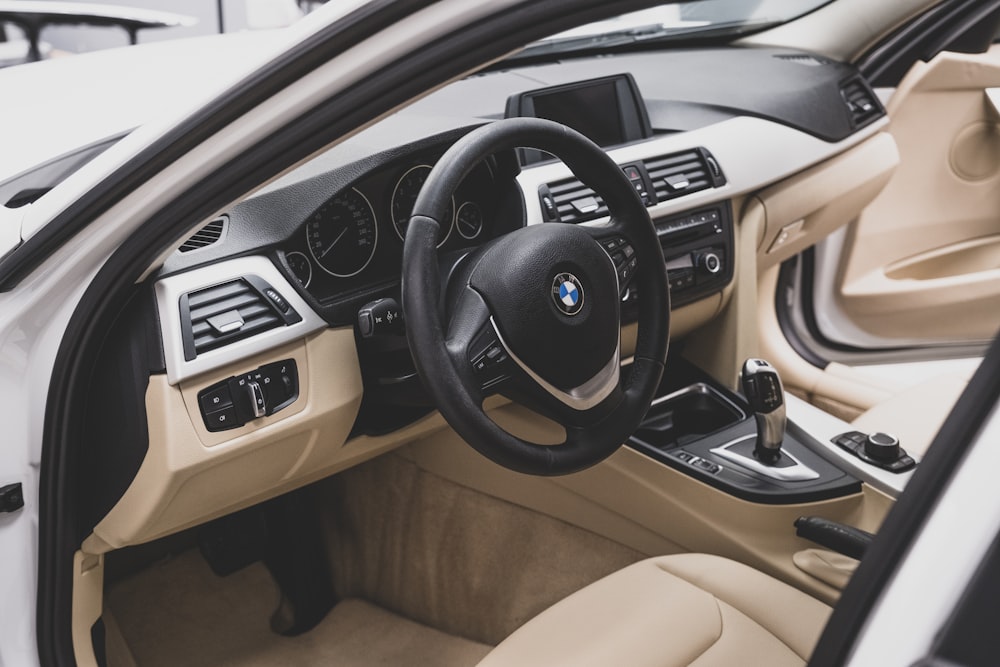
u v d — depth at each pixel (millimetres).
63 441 1106
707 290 1674
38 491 1130
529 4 774
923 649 409
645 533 1513
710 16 2139
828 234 2059
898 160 2053
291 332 1170
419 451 1675
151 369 1104
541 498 1587
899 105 2107
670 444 1531
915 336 2246
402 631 1736
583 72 1836
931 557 427
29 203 1111
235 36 1721
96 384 1139
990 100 2105
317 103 839
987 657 393
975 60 2066
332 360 1227
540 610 1627
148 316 1102
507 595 1657
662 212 1570
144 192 935
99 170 941
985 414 438
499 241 1064
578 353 1053
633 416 1139
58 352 1056
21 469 1112
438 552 1706
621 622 1075
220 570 1783
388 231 1300
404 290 999
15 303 1025
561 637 1068
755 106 1731
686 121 1732
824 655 456
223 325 1120
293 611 1736
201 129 867
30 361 1062
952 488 434
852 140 1878
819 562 1316
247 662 1664
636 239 1171
